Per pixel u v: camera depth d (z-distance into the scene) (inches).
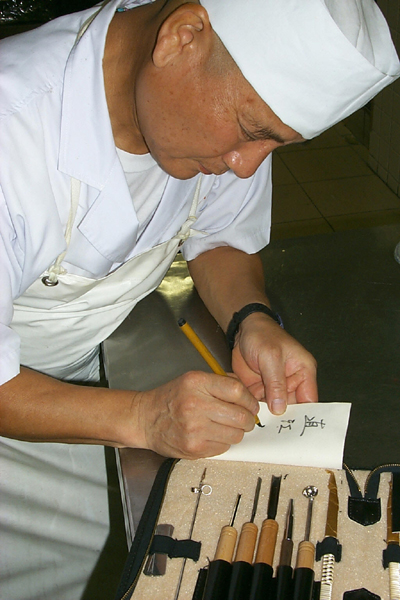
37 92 34.1
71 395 35.4
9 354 33.7
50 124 34.5
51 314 42.5
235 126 30.0
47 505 50.3
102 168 35.5
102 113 34.5
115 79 34.8
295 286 48.8
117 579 52.5
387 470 31.7
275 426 35.4
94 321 44.2
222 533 29.5
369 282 48.5
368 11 30.0
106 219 37.4
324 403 35.9
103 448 56.2
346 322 44.7
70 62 34.4
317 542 29.0
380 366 40.7
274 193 125.8
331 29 27.2
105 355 44.9
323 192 124.0
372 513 29.9
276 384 36.9
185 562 28.8
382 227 54.6
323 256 51.9
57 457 52.4
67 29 37.2
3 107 33.2
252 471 33.1
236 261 47.8
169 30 28.3
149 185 41.1
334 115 30.3
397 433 35.9
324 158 134.7
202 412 33.0
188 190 43.1
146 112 31.7
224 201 47.6
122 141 37.3
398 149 116.2
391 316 44.9
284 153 138.5
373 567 27.9
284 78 28.0
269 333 39.6
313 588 27.0
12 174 33.3
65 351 46.2
